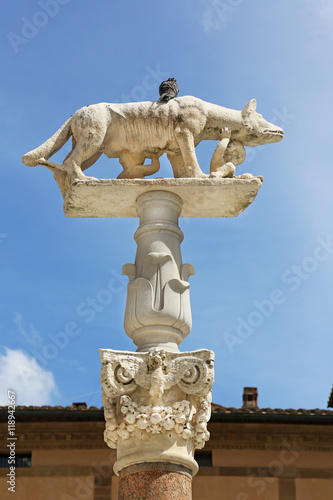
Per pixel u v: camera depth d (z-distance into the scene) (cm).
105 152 949
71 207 920
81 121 916
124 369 802
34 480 1862
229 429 1911
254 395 2159
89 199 905
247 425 1906
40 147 923
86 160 944
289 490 1883
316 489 1891
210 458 1912
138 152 939
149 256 859
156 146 933
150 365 804
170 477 771
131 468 779
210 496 1872
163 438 785
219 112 952
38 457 1884
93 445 1892
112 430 797
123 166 952
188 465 786
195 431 798
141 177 941
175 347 828
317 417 1881
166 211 889
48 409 1847
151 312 829
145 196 894
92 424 1880
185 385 802
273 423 1895
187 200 910
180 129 922
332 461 1917
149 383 798
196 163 915
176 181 887
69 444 1894
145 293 841
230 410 1862
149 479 769
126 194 898
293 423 1898
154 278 850
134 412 790
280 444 1922
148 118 922
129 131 925
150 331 830
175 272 857
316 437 1923
